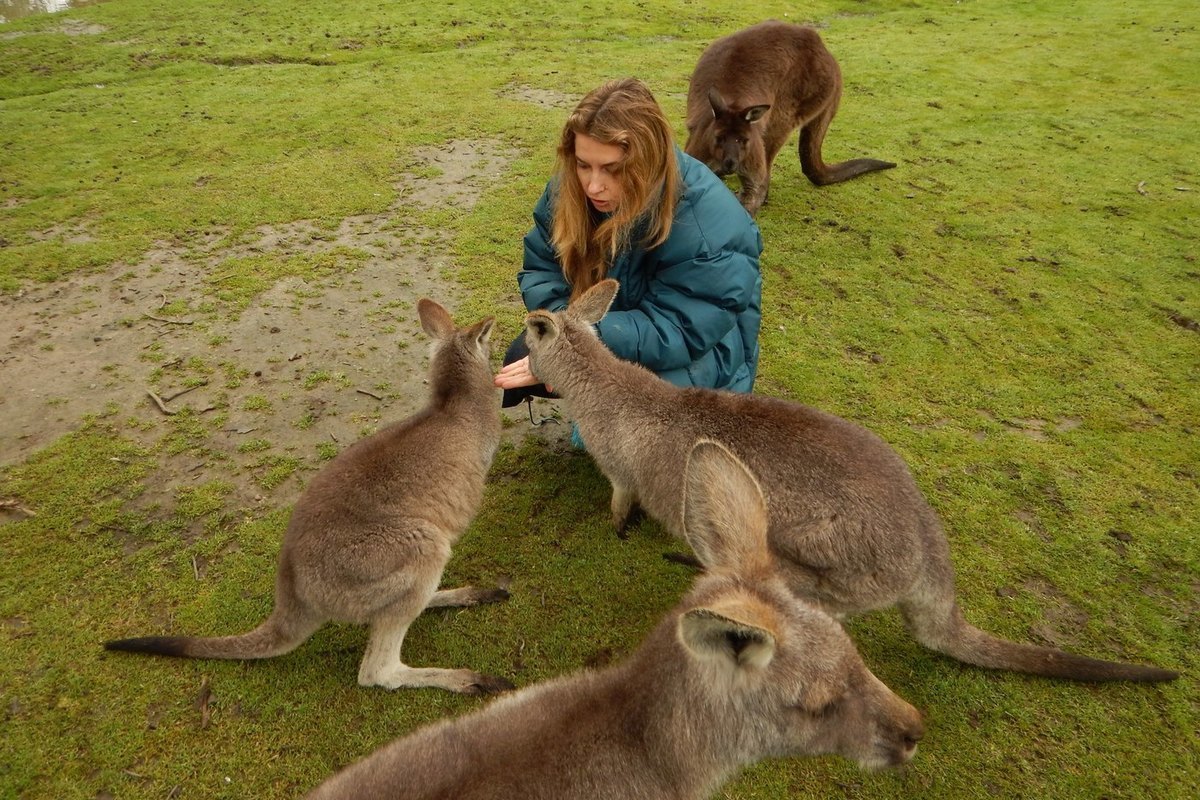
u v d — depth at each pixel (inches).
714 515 84.6
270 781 101.7
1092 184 295.9
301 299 209.9
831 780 102.8
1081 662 110.6
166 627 121.7
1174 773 104.0
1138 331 203.9
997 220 267.4
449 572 134.6
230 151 310.3
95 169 291.3
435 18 547.2
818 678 76.3
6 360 180.9
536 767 70.8
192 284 215.6
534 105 375.6
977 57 481.7
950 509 146.9
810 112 288.8
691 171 140.0
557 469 159.0
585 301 137.3
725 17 585.9
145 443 157.8
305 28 516.1
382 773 71.6
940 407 176.1
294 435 161.6
